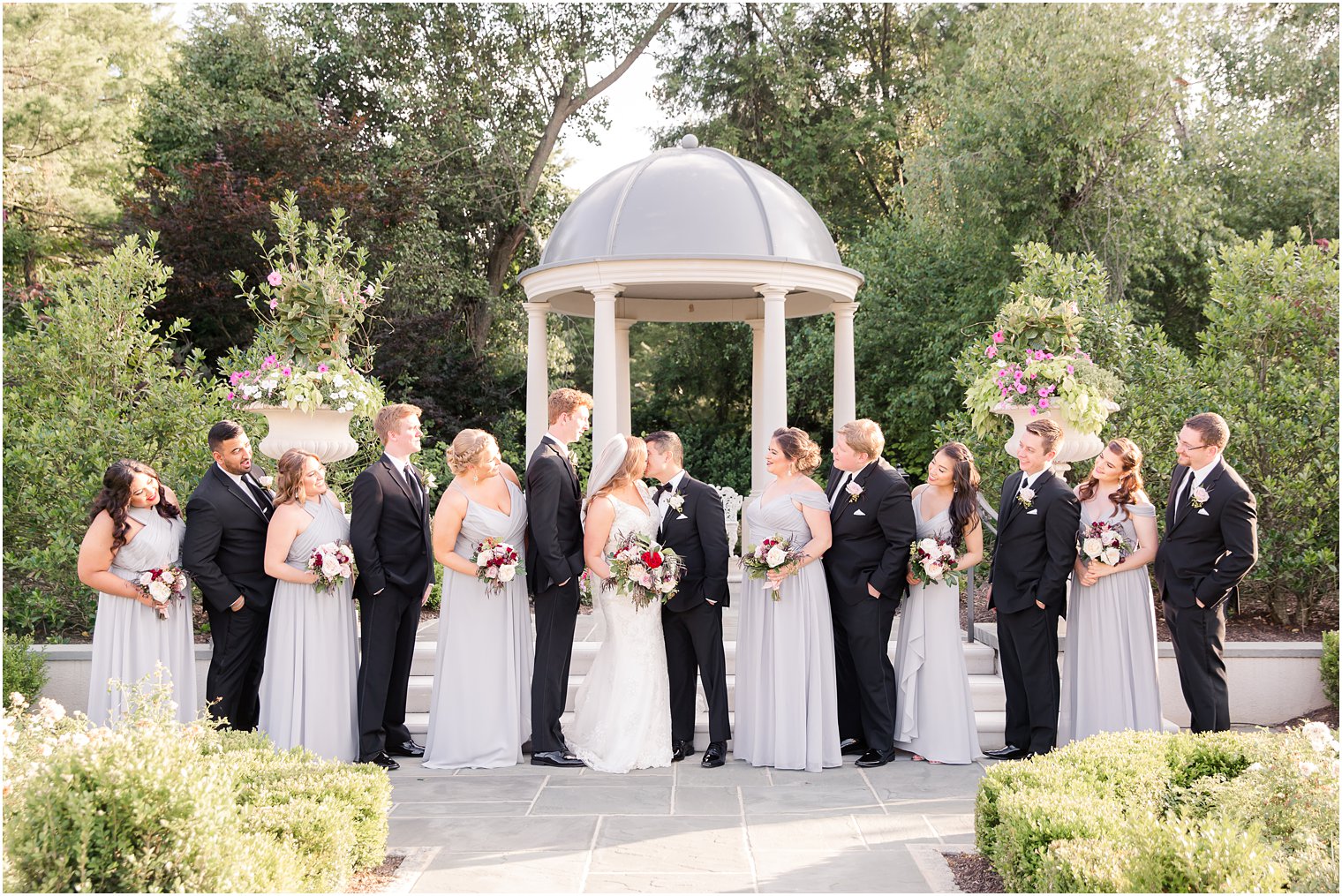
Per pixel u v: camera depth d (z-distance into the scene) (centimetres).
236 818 356
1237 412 848
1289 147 1723
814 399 1964
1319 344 871
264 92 1895
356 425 1031
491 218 2184
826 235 999
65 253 2062
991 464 919
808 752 588
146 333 932
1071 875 324
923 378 1691
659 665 605
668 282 895
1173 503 590
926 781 565
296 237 784
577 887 411
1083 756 443
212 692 591
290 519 579
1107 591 601
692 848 457
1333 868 320
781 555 571
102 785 320
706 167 969
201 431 891
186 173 1599
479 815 507
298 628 577
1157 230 1479
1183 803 402
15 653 690
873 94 2333
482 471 595
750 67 2156
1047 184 1483
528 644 630
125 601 569
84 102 2041
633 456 592
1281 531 812
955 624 608
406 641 618
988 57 1552
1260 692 712
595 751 602
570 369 2241
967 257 1633
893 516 591
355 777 423
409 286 1828
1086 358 735
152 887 305
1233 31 1870
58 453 835
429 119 2091
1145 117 1441
